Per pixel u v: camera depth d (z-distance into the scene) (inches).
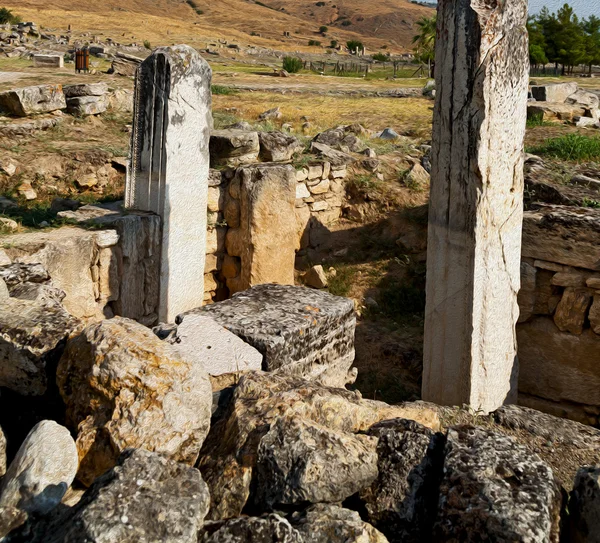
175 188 323.6
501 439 146.7
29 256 271.4
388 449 147.1
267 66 1609.3
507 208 236.1
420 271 387.5
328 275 396.2
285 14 4995.1
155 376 144.3
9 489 123.7
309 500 130.3
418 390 306.5
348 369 236.1
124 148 479.2
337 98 820.0
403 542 136.2
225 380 186.2
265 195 366.6
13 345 159.0
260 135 406.0
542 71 1561.3
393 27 5103.3
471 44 217.5
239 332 201.8
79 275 291.0
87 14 2866.6
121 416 140.6
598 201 325.1
